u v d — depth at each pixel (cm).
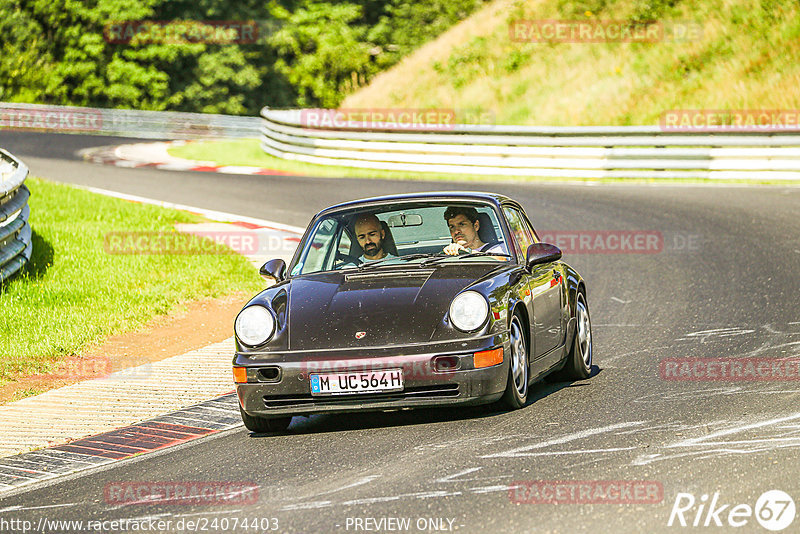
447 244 2597
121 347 3528
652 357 2969
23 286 4238
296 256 2634
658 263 4741
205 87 19300
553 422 2170
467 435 2108
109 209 6631
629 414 2205
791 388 2375
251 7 19738
